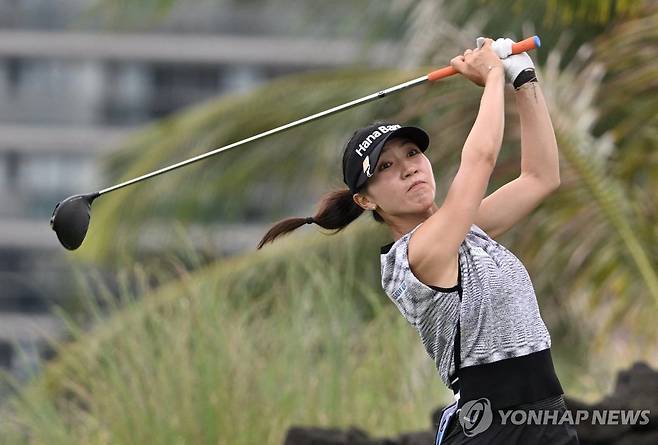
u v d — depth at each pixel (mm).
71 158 117625
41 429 27875
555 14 34406
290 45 110625
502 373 14695
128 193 42688
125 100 116500
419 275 14797
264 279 37656
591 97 30578
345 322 28922
